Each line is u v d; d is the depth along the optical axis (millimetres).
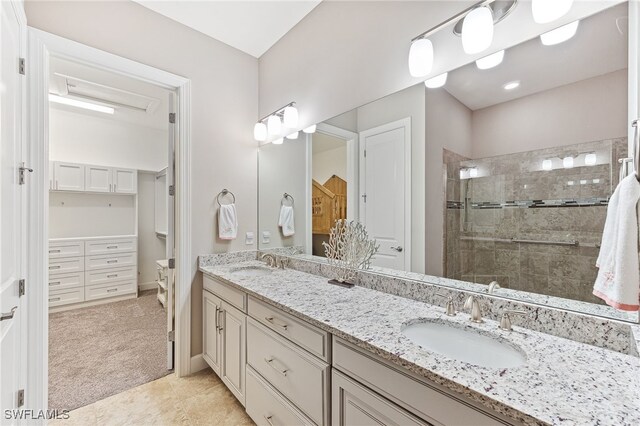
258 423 1473
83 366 2164
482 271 1196
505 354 940
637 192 735
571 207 979
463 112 1249
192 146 2143
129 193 4098
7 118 1157
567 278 986
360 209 1682
